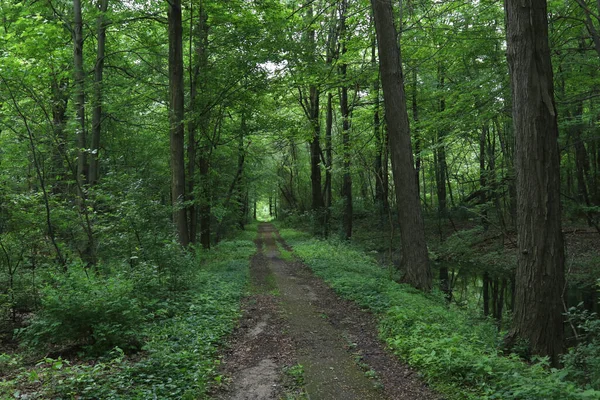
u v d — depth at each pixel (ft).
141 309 24.91
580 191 78.79
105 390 15.75
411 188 40.19
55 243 31.17
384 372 19.80
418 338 23.04
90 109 58.85
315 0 53.36
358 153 57.62
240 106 61.82
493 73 43.70
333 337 25.43
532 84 22.61
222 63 56.13
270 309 32.37
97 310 21.61
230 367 20.54
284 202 189.37
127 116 61.00
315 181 86.43
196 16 57.11
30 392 15.90
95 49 60.29
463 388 17.01
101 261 32.99
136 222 32.68
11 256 30.19
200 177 64.39
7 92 32.09
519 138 23.26
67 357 21.59
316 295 37.73
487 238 82.28
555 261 22.57
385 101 40.37
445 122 47.03
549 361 21.95
